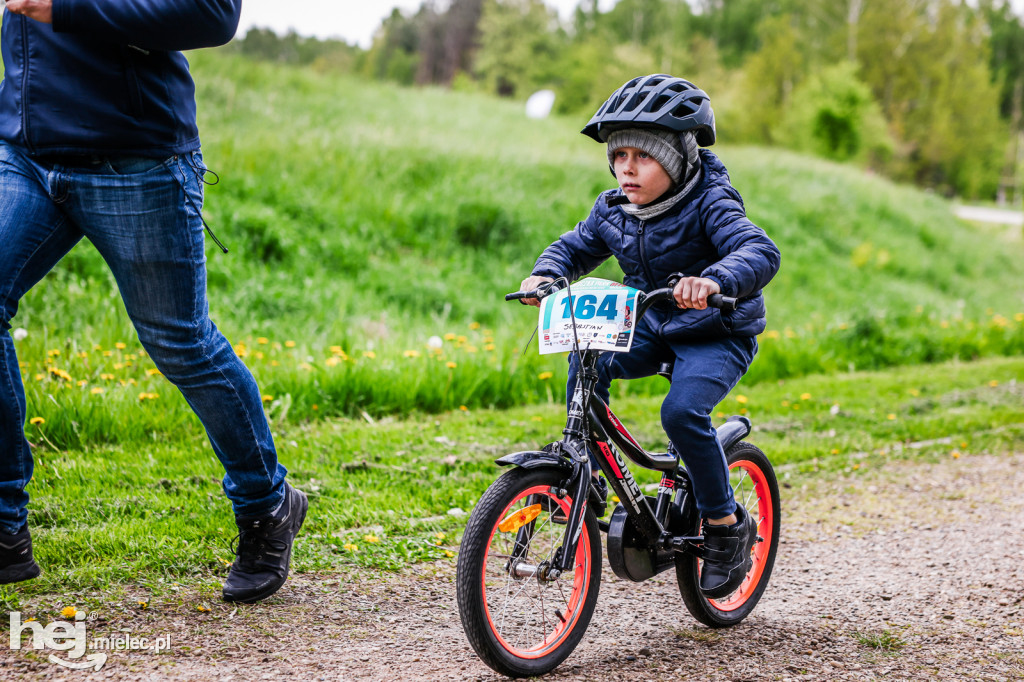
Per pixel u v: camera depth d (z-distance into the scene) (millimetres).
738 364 2637
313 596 2918
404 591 3027
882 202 20953
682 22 54000
